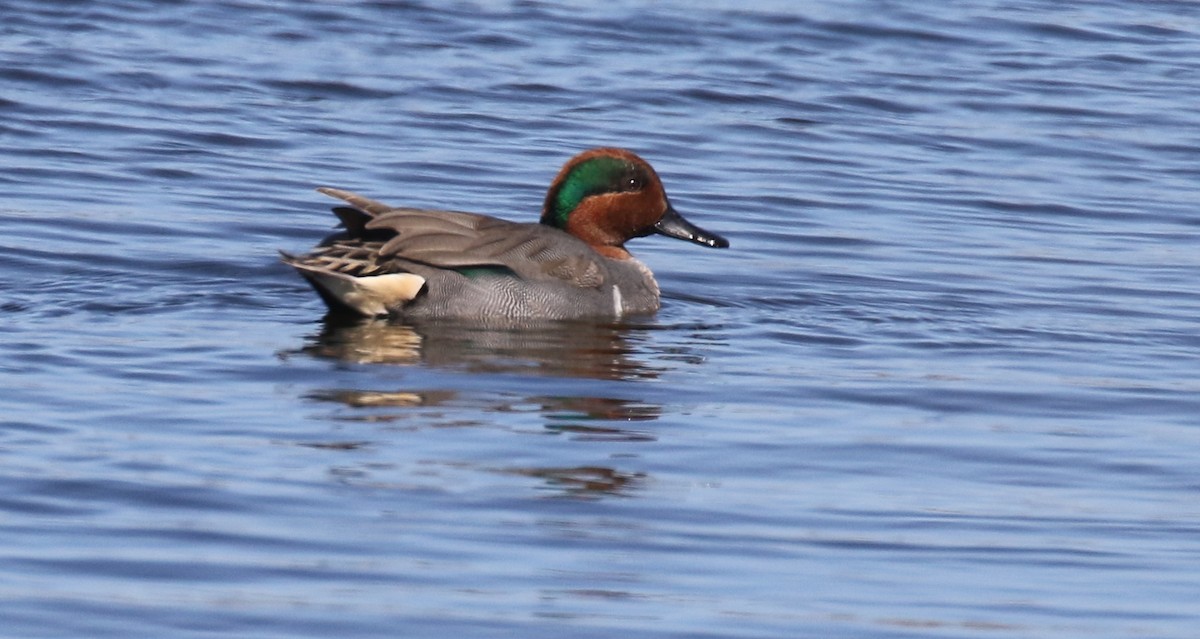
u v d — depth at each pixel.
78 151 19.66
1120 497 10.90
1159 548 10.06
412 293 14.59
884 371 13.59
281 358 13.20
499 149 20.61
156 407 11.81
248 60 23.81
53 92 21.81
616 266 15.53
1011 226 18.72
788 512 10.41
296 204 18.28
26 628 8.38
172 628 8.45
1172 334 14.99
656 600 9.04
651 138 21.34
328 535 9.69
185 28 25.17
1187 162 21.38
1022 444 11.88
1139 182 20.55
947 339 14.65
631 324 14.91
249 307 14.84
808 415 12.37
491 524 9.96
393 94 22.69
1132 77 25.08
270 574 9.14
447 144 20.72
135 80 22.53
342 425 11.59
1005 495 10.88
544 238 15.20
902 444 11.78
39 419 11.40
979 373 13.62
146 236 16.94
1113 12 28.84
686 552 9.72
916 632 8.77
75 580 8.95
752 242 17.89
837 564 9.66
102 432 11.20
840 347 14.30
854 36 26.55
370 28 25.73
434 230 14.79
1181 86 24.69
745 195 19.39
